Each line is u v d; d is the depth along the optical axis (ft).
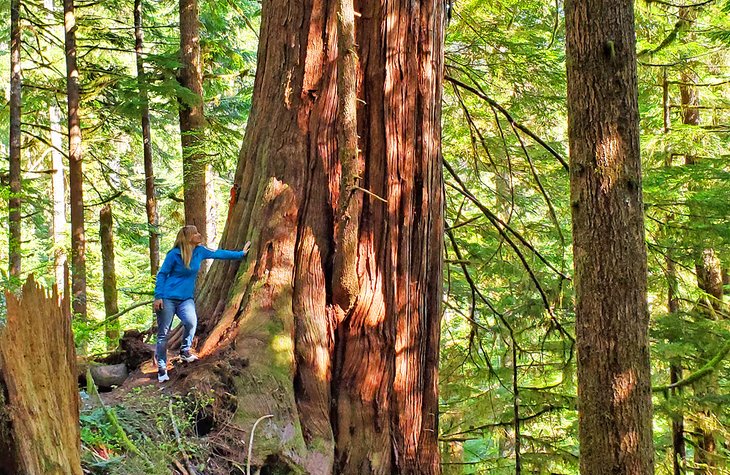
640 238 20.42
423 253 21.53
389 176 20.79
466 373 36.35
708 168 37.47
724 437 35.96
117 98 52.65
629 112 20.33
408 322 20.89
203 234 42.24
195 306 20.66
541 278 34.58
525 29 37.70
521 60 34.83
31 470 11.25
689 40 42.98
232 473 15.98
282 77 21.50
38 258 65.98
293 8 21.57
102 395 17.90
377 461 19.44
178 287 18.49
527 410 34.88
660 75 44.27
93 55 56.29
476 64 36.06
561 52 43.06
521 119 39.24
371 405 19.79
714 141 44.16
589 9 20.36
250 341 18.65
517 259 36.86
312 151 20.97
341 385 19.77
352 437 19.36
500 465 36.55
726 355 33.42
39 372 11.69
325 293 20.24
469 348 34.35
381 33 20.98
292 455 16.96
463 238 40.01
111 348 39.45
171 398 17.15
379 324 20.25
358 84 20.95
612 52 20.06
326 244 20.53
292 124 21.17
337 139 21.02
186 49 43.11
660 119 48.08
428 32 21.70
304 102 21.16
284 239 20.16
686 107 44.70
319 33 21.30
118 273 71.00
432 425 21.48
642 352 20.39
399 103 21.04
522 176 38.58
